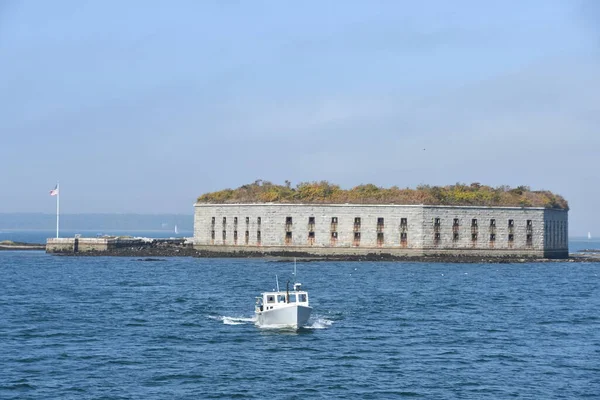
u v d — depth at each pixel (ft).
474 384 466.29
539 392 451.94
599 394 449.06
